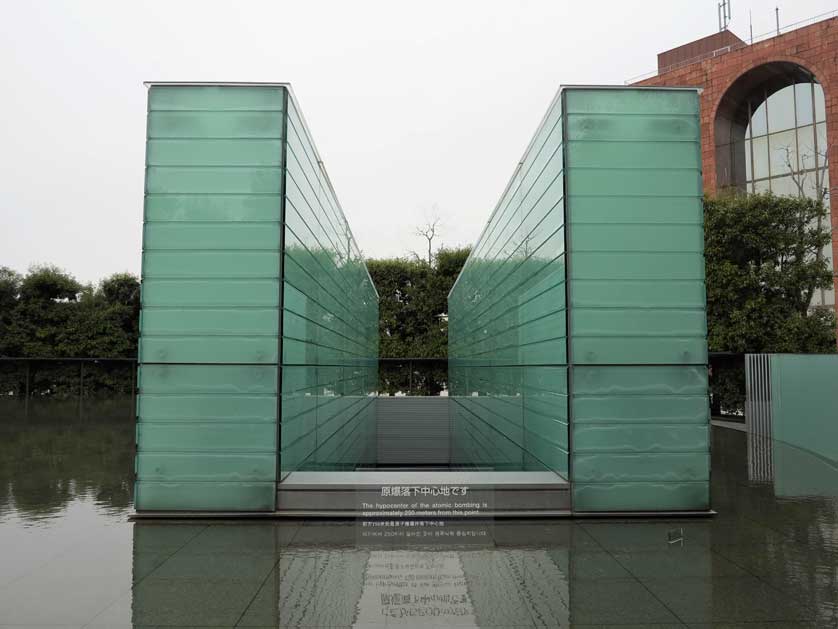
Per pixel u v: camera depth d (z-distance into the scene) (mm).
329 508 7121
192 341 7324
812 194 31406
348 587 4766
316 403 9391
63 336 30062
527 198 9422
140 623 4090
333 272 11133
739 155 34281
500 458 11656
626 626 4043
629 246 7445
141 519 7012
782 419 14102
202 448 7211
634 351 7355
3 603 4445
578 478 7215
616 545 5938
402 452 22438
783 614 4234
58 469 10609
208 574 5074
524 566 5273
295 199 7969
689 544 5977
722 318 20734
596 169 7508
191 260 7414
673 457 7273
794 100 32375
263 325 7344
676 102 7594
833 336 20484
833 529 6566
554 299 7844
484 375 13844
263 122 7539
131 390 30844
